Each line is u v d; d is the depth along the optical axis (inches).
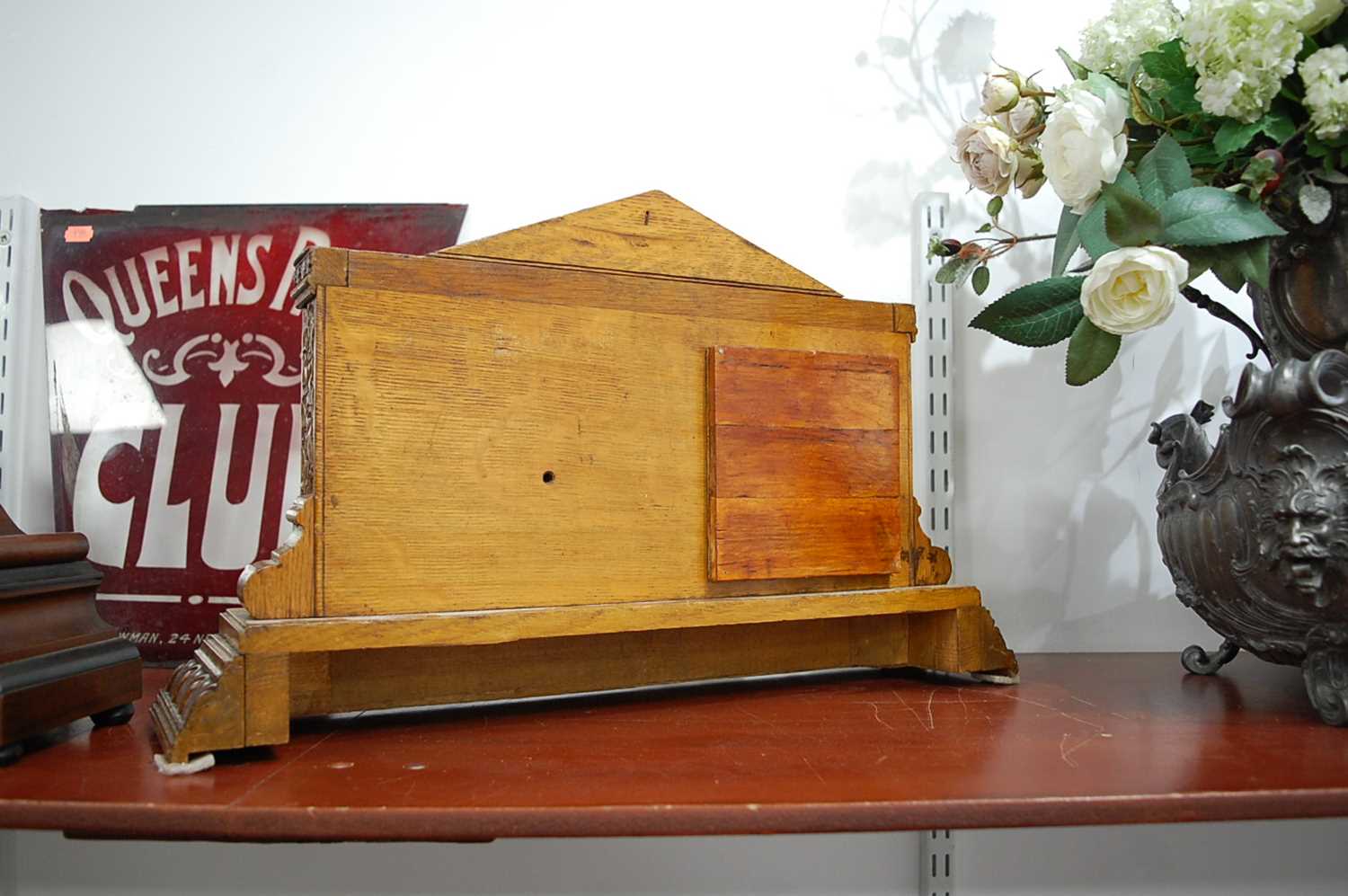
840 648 37.5
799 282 35.5
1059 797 22.7
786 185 45.1
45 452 42.1
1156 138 33.0
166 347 42.4
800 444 34.3
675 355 32.8
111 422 42.1
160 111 43.1
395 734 29.4
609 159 44.3
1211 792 23.1
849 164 45.5
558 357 30.9
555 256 31.3
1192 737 28.8
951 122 46.2
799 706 33.4
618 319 31.9
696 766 25.7
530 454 30.3
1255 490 29.9
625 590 31.4
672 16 44.9
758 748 27.6
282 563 27.2
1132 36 33.1
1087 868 40.8
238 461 41.9
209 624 41.3
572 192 44.0
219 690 25.8
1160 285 28.3
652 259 32.9
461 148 43.8
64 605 30.2
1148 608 45.3
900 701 34.1
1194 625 45.4
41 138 42.8
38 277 42.5
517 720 31.3
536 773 25.0
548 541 30.4
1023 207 45.8
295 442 42.0
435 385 29.2
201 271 42.7
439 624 28.1
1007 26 46.2
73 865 39.3
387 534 28.3
